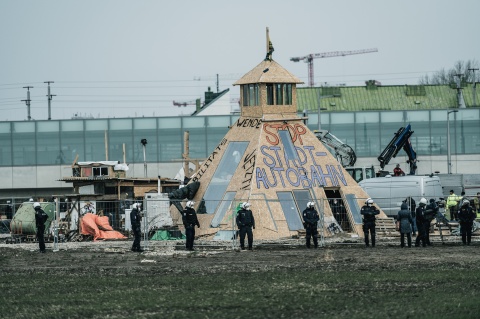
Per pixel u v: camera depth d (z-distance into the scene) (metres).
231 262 170.62
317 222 196.62
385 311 118.44
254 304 125.12
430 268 157.50
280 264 165.75
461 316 114.44
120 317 118.50
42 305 128.75
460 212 199.62
